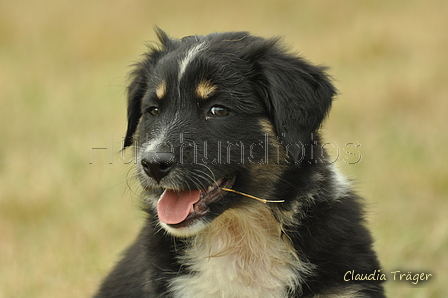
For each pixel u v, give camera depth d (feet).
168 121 17.98
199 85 18.16
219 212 18.06
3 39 68.49
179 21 71.00
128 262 20.35
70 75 57.88
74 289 25.09
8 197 32.24
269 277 18.31
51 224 30.42
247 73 18.52
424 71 51.67
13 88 53.67
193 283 18.30
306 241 17.90
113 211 31.19
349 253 17.79
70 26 71.82
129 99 21.21
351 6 72.59
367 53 57.36
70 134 42.11
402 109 44.88
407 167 33.83
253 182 18.21
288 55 19.24
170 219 17.53
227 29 66.59
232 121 17.95
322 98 18.88
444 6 69.62
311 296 17.53
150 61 20.85
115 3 78.95
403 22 65.10
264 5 75.92
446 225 27.73
